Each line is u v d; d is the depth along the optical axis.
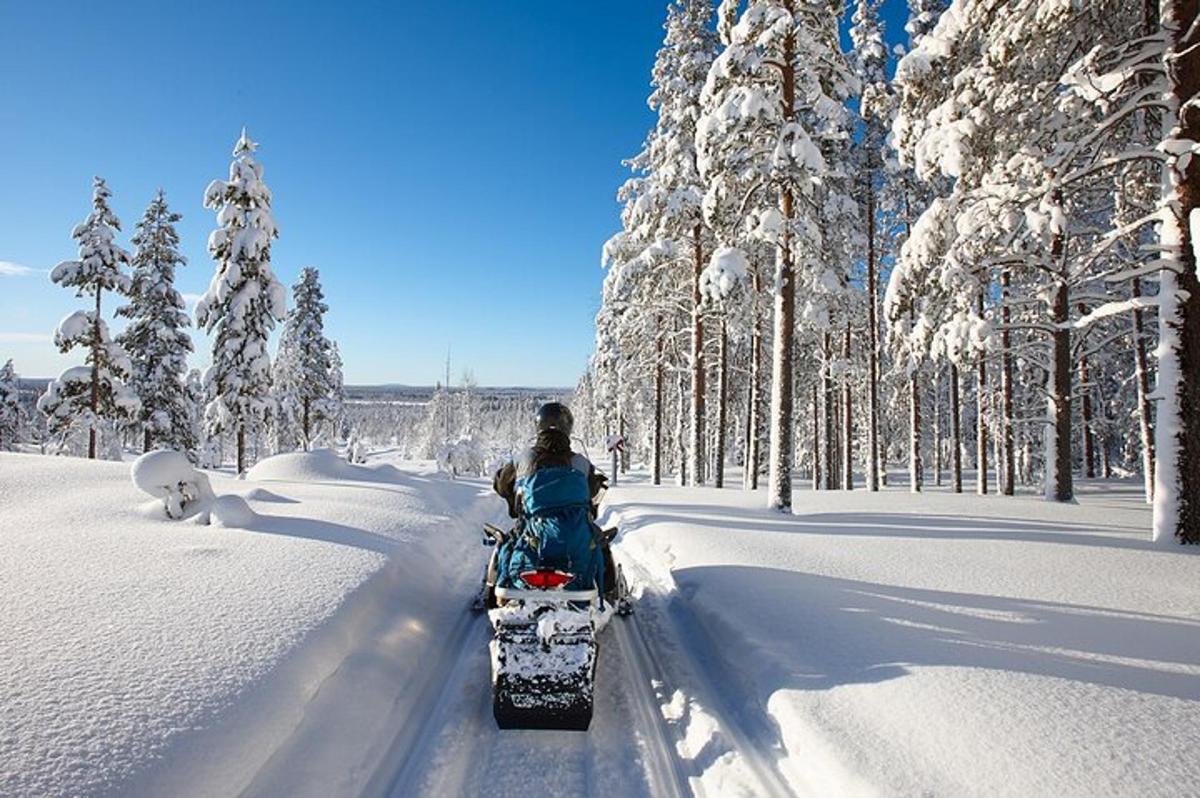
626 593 6.73
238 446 29.31
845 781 3.02
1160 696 3.74
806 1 13.79
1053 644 4.69
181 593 4.95
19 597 4.68
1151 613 5.55
